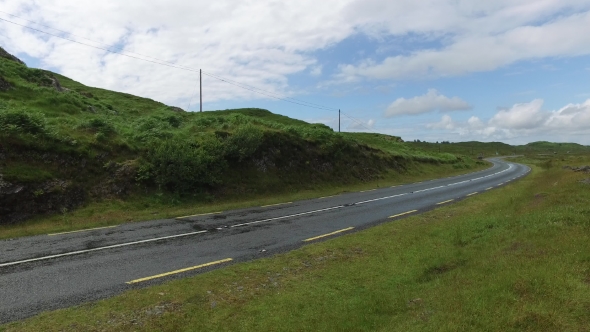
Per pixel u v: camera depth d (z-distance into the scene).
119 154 16.42
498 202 14.91
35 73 27.16
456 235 9.16
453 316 4.38
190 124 24.39
